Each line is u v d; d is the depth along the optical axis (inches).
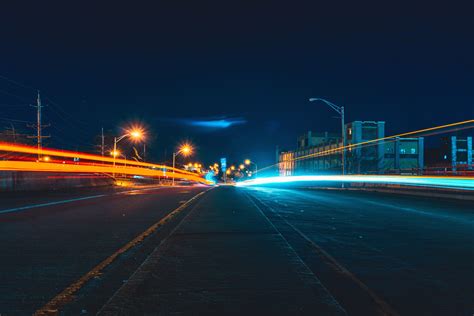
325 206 784.9
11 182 1117.7
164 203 851.4
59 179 1373.0
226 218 577.6
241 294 229.5
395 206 785.6
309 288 240.8
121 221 550.3
